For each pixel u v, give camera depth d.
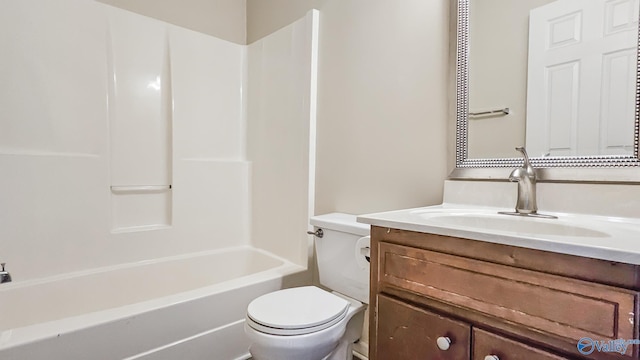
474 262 0.78
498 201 1.20
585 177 1.02
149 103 2.10
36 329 1.17
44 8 1.73
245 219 2.48
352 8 1.74
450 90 1.34
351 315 1.33
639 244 0.61
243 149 2.52
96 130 1.89
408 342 0.91
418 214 1.11
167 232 2.13
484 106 1.26
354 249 1.44
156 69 2.12
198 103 2.28
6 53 1.63
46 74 1.74
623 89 0.96
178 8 2.31
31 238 1.68
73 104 1.82
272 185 2.25
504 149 1.21
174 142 2.16
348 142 1.77
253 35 2.56
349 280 1.46
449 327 0.82
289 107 2.10
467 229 0.78
